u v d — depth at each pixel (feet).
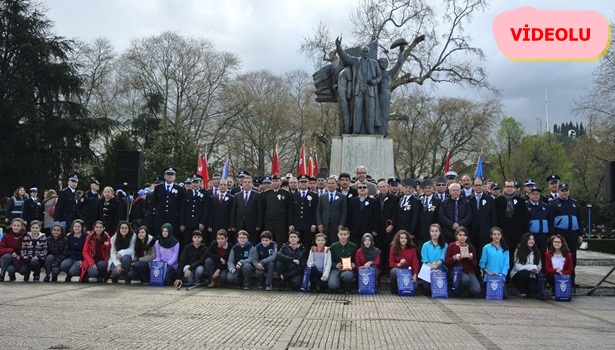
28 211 61.00
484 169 211.20
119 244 45.70
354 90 66.08
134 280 47.67
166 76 168.76
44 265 46.57
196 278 44.14
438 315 31.99
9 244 46.88
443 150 176.04
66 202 54.80
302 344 23.44
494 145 199.82
